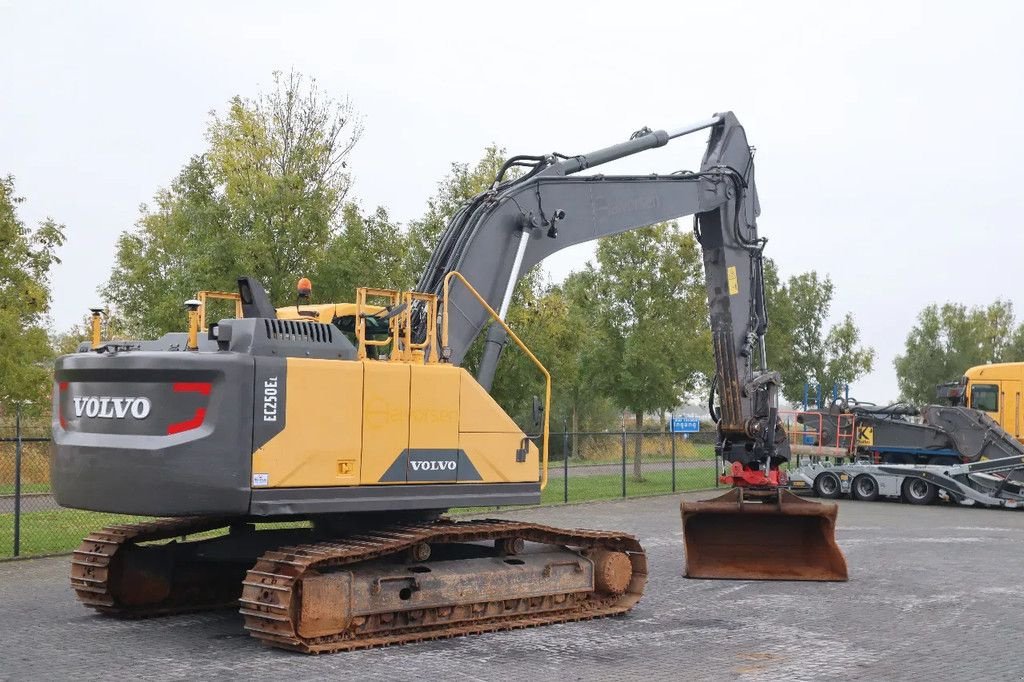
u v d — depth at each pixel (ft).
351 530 34.47
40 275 81.00
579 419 167.73
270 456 29.37
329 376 30.73
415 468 32.50
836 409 100.94
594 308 102.83
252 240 62.28
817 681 27.04
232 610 37.19
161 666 28.12
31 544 53.16
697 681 26.89
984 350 190.39
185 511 28.60
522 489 35.19
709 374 104.47
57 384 32.30
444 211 76.48
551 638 32.48
